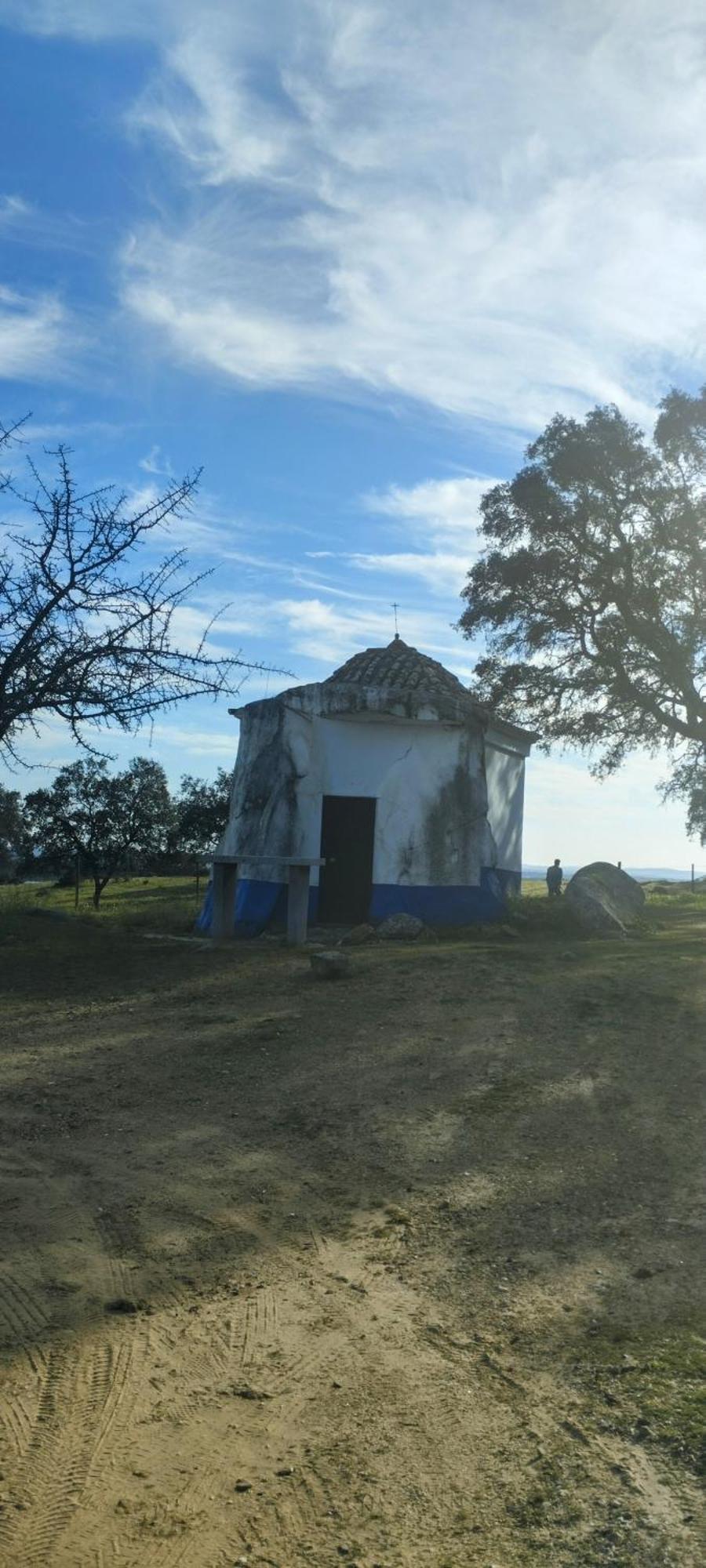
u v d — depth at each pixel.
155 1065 9.83
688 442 26.14
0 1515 3.88
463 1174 7.24
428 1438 4.37
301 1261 6.05
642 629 26.03
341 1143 7.86
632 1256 6.00
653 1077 9.16
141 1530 3.80
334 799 19.09
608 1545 3.67
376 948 15.55
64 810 36.69
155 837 38.72
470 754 19.06
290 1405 4.62
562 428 26.84
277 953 15.22
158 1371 4.89
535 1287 5.70
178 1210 6.74
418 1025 10.78
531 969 13.29
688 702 26.45
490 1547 3.69
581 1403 4.58
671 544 26.30
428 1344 5.14
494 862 19.11
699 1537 3.70
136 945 16.34
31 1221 6.57
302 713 19.03
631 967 13.42
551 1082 9.05
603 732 27.19
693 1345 5.01
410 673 20.62
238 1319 5.40
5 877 40.34
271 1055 9.97
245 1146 7.86
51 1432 4.40
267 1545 3.72
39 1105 8.80
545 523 26.50
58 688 9.83
